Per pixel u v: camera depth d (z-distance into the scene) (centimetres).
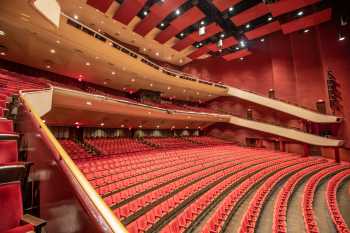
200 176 815
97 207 94
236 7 1056
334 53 1268
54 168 126
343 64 1234
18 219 125
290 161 1202
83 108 932
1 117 210
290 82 1456
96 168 672
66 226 108
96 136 1181
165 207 505
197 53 1530
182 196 593
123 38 1341
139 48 1475
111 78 1184
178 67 1847
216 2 932
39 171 144
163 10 987
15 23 626
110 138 1181
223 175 866
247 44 1530
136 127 1398
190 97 1783
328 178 929
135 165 790
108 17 1136
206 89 1586
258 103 1542
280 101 1449
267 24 1180
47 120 916
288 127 1423
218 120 1678
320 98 1332
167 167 847
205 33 1200
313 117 1301
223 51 1552
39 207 132
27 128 187
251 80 1627
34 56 862
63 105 847
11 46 770
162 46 1484
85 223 97
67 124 1018
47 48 805
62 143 884
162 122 1470
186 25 1125
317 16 1099
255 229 486
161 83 1370
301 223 521
